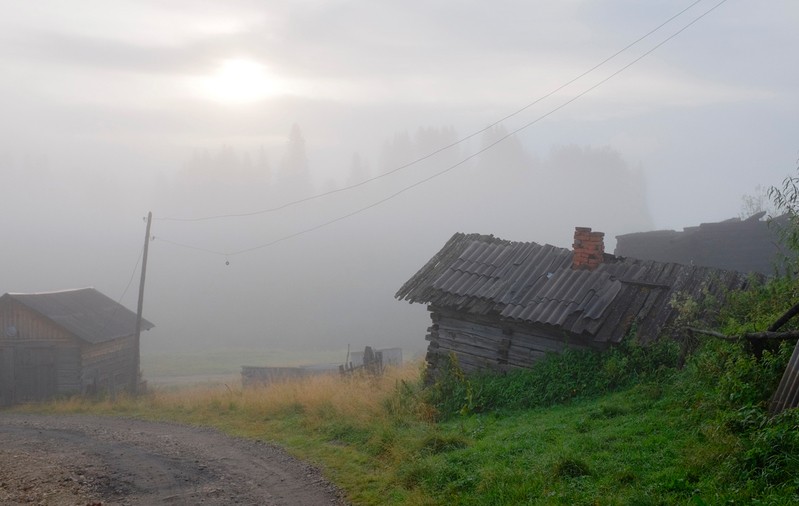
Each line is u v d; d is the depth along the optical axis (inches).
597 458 380.2
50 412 1057.5
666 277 675.4
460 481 395.9
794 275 515.8
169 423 824.3
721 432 346.0
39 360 1295.5
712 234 1264.8
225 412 849.5
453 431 537.0
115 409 1026.7
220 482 481.4
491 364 706.8
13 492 442.9
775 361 387.5
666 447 371.2
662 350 587.5
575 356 637.3
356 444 570.6
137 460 566.6
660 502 299.7
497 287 721.0
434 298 741.3
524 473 379.9
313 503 416.2
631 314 641.0
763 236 1225.4
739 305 561.0
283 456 565.3
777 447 306.8
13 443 677.3
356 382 882.1
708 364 449.4
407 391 700.0
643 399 506.0
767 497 271.3
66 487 459.8
